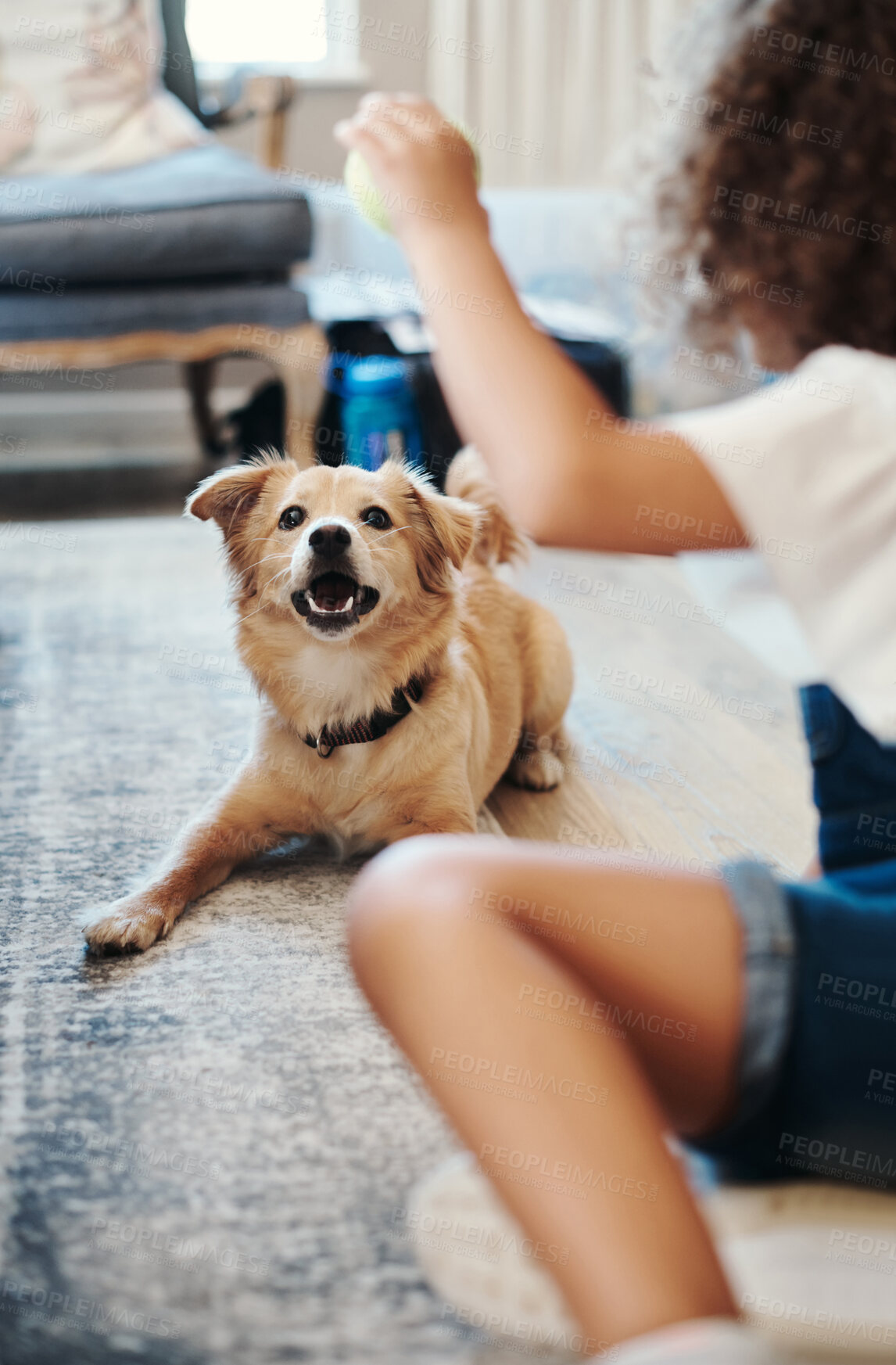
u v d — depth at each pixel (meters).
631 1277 0.61
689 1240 0.63
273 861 1.74
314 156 4.34
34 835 1.74
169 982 1.38
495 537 2.10
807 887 0.75
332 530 1.57
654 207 0.78
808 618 0.69
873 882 0.76
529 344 0.75
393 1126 1.14
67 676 2.32
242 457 3.94
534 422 0.72
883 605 0.67
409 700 1.68
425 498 1.72
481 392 0.74
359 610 1.61
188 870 1.57
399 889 0.76
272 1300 0.93
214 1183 1.06
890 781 0.79
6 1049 1.25
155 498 3.62
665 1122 0.76
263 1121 1.14
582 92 4.26
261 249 3.12
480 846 0.81
